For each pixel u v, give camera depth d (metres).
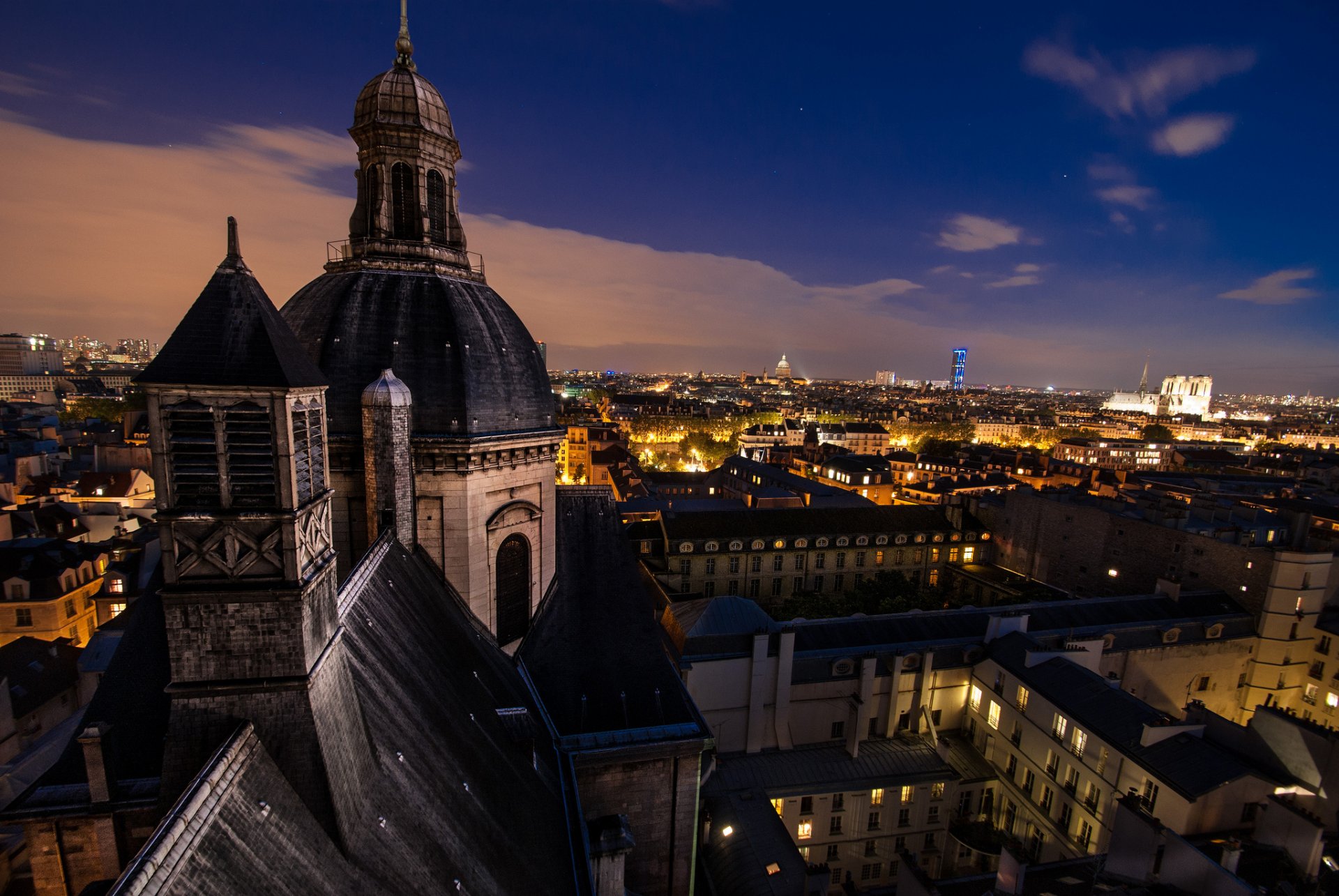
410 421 32.88
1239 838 39.41
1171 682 69.75
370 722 20.30
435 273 36.66
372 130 35.69
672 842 36.12
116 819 19.06
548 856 26.39
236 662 16.30
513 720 30.69
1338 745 37.91
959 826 56.56
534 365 39.50
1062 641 63.59
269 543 16.09
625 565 42.03
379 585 26.86
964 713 63.47
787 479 145.25
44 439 152.25
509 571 38.16
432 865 19.62
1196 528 83.56
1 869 28.59
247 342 16.12
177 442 15.62
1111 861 35.81
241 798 14.86
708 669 54.84
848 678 58.59
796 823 52.22
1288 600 71.00
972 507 119.88
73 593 73.31
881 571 109.31
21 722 55.75
